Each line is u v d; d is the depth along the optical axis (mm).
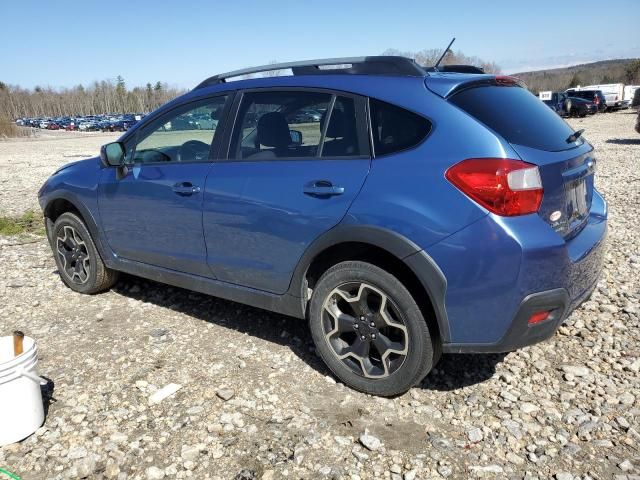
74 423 3002
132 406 3156
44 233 7477
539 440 2785
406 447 2754
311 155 3303
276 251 3412
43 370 3588
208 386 3348
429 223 2787
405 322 2979
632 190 9281
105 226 4512
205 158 3818
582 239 3152
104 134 56750
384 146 3031
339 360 3289
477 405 3096
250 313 4441
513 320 2754
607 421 2918
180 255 4008
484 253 2689
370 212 2949
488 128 2814
